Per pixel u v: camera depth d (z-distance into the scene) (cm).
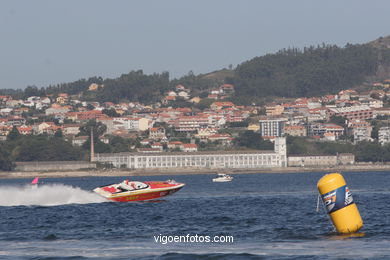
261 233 10100
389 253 7844
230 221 12206
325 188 8644
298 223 11494
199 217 13062
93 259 7838
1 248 8894
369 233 9331
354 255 7756
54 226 11725
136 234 10306
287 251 8144
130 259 7794
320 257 7662
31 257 8025
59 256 8075
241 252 8156
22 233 10681
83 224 11981
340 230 8800
